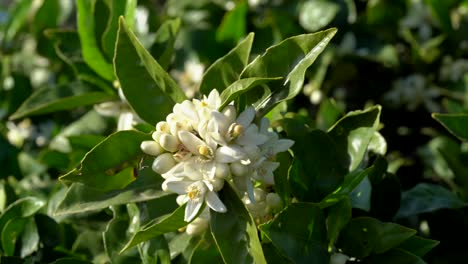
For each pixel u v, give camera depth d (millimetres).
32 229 569
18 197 643
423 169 826
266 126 450
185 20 909
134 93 481
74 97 642
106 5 607
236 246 427
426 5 842
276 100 451
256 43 845
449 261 601
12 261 548
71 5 965
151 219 478
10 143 814
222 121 424
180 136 422
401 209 588
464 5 843
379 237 480
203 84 485
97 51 624
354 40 828
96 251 566
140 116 481
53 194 607
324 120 682
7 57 921
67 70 866
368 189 505
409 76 854
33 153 896
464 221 599
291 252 448
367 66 852
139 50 475
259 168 446
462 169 637
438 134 826
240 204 432
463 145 747
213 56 862
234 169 425
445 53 844
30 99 681
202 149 420
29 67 946
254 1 856
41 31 865
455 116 540
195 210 420
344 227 490
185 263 493
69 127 773
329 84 848
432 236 608
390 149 857
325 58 812
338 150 518
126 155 448
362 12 875
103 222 575
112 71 637
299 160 502
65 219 579
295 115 578
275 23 829
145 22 830
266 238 467
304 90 836
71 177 441
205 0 917
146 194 469
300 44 448
